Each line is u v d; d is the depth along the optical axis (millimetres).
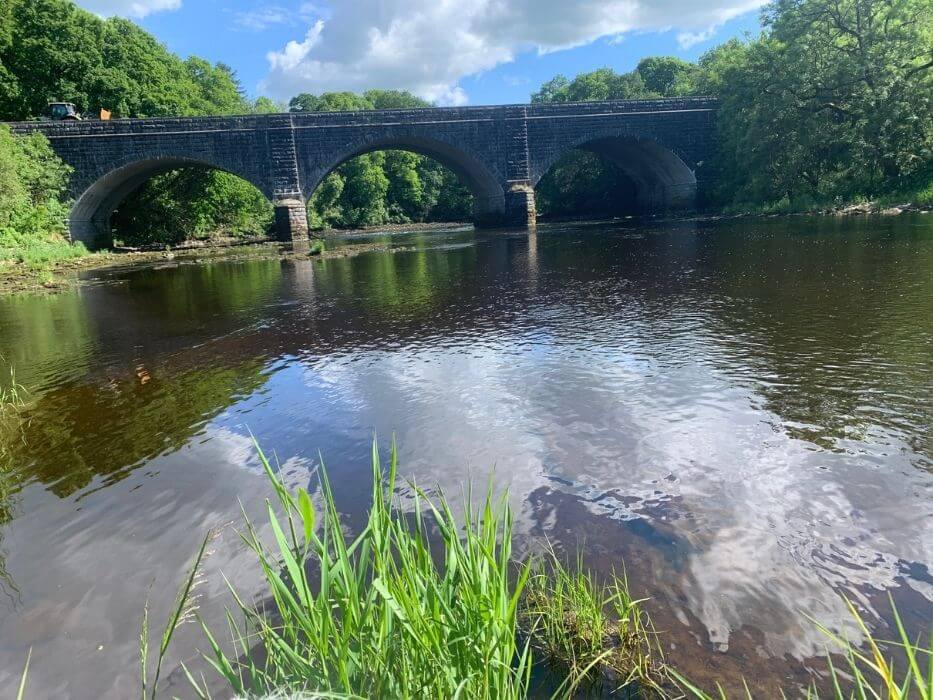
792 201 35000
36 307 14570
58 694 2463
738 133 38875
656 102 43031
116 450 5070
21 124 33875
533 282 13391
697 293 10320
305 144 39250
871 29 32375
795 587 2787
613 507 3584
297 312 11320
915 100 31062
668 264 14820
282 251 32281
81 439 5375
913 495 3455
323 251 30109
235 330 9883
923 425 4332
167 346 8992
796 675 2309
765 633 2525
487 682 1908
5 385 7352
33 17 42562
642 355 6719
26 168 31625
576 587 2820
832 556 2986
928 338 6363
